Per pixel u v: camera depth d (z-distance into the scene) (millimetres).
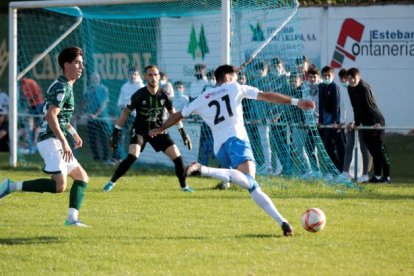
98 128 30203
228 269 11922
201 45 31359
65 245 13734
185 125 28109
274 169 24203
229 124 14977
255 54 22828
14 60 27266
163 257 12750
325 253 13023
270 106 24047
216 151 15062
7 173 25500
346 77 24734
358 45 33000
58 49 37156
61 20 39406
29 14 40094
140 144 21266
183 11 25891
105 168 27453
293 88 23734
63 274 11734
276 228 15359
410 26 32375
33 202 18969
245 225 15688
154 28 31812
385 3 32531
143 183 22891
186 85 31672
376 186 22484
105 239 14273
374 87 33031
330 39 33281
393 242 13938
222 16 21984
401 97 32750
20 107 34281
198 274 11617
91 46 32969
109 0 24219
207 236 14523
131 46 32500
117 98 33000
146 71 21016
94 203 18828
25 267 12180
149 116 21109
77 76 15164
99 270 11945
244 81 23000
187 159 28125
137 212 17406
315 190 21141
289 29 23875
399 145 33188
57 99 14875
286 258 12625
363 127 23375
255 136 24562
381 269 11914
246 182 14258
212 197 19844
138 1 23625
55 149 15133
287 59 23984
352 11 32969
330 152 24656
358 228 15305
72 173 15680
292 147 23719
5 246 13695
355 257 12711
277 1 23547
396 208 17969
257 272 11727
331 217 16641
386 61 32781
